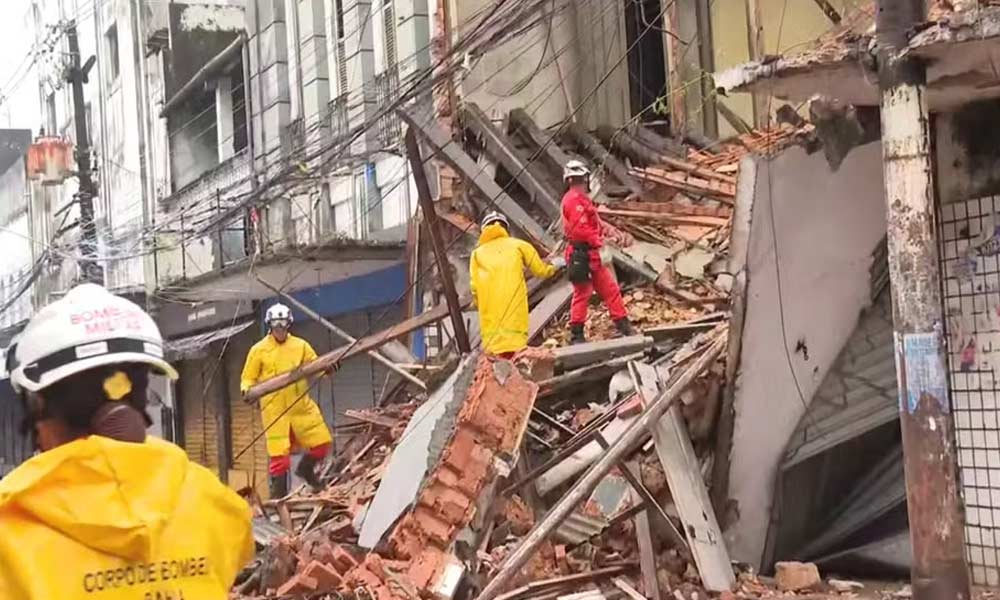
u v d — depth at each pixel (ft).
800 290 23.00
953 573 15.69
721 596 20.07
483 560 21.21
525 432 24.34
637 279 34.14
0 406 106.22
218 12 70.18
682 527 21.72
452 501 20.72
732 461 22.43
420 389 33.71
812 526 23.26
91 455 6.36
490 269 27.20
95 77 84.69
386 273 46.93
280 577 21.83
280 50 55.98
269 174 55.52
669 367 25.96
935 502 15.75
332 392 53.11
